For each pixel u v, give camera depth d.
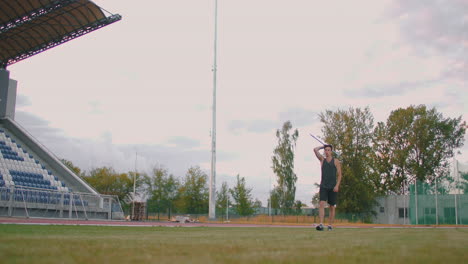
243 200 57.97
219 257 2.76
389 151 58.16
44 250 3.02
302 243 4.20
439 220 42.00
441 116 56.69
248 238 5.12
